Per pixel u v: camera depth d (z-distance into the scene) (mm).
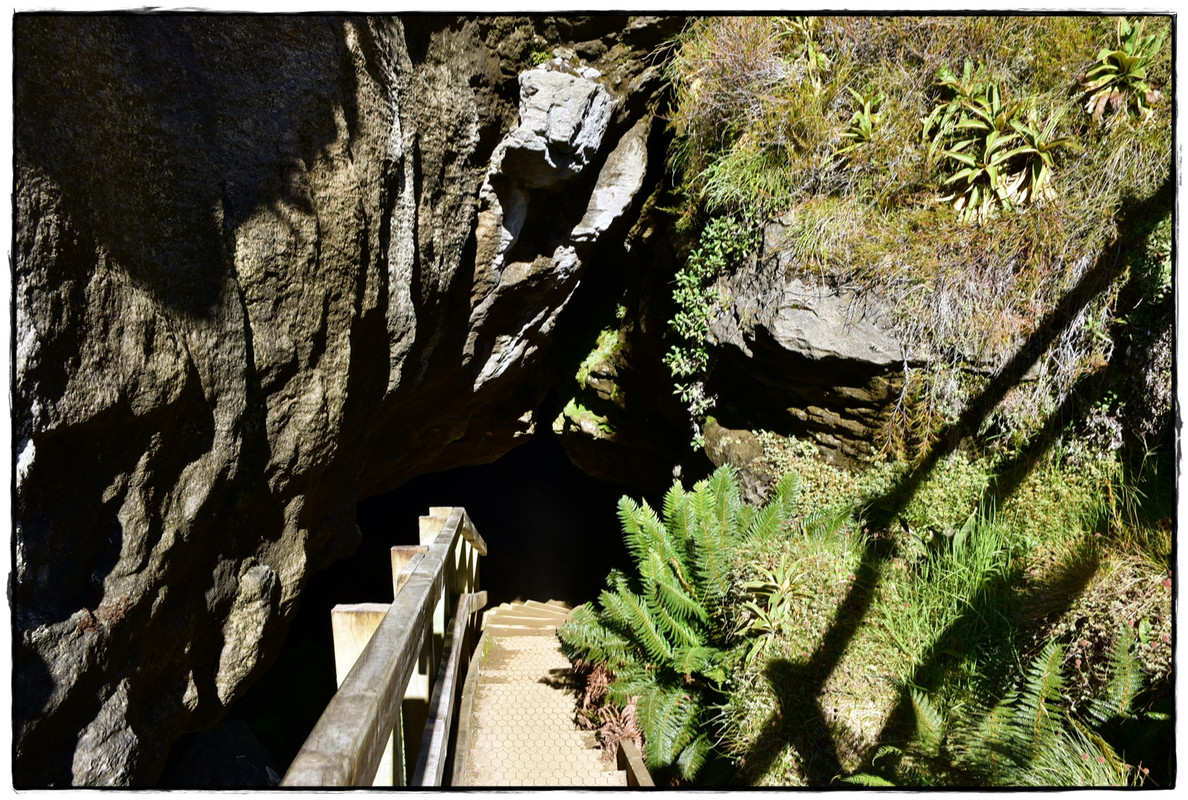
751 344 4379
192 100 2729
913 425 3854
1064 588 2805
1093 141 3504
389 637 1497
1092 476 3283
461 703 3438
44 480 2146
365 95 3721
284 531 3742
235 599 3309
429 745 2068
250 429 3201
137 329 2438
